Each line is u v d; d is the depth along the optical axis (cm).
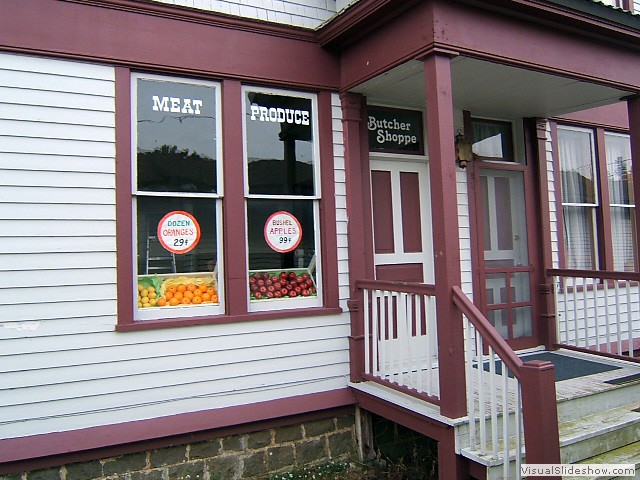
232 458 448
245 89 478
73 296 398
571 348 608
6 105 386
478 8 417
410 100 545
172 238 443
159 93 444
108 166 415
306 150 504
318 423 486
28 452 376
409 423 423
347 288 508
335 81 511
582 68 483
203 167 456
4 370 376
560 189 684
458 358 381
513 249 633
